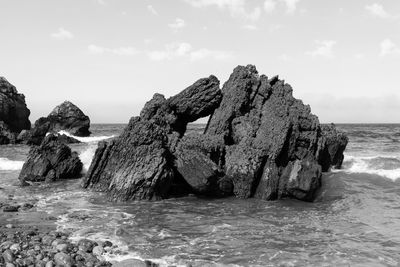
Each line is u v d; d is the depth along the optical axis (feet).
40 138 252.62
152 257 51.55
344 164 125.80
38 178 111.04
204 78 114.52
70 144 233.55
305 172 89.81
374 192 92.68
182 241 58.54
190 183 90.63
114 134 348.79
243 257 52.19
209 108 114.52
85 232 61.67
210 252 53.88
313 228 66.08
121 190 86.99
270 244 57.57
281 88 111.24
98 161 101.09
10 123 281.95
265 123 102.32
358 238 60.59
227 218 72.74
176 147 96.73
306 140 99.66
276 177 90.84
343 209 80.38
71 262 48.47
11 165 141.49
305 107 108.37
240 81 112.78
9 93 287.07
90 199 87.97
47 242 55.93
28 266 47.24
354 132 335.88
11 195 91.35
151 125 93.71
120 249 54.39
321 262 50.72
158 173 87.40
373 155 160.66
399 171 108.99
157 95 116.67
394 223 69.26
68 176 115.03
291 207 82.43
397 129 420.36
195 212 77.25
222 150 99.30
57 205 82.02
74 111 294.46
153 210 78.33
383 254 53.67
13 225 65.10
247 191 90.99
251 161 91.81
